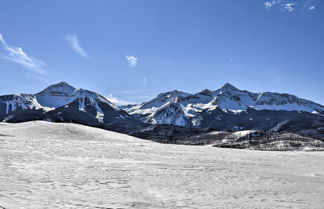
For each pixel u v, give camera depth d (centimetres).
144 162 2789
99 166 2342
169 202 1421
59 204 1220
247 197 1627
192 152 4275
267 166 3141
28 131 6134
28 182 1584
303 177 2470
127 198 1438
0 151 2620
